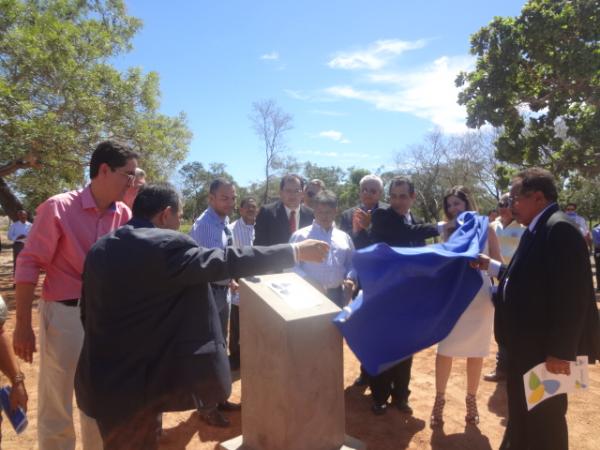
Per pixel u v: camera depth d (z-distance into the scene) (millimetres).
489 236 4008
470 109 15914
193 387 2223
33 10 12984
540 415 2811
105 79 12922
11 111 11109
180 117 16312
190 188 58250
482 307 3871
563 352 2584
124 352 2225
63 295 3023
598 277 11391
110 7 17125
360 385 5051
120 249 2217
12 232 13375
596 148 15617
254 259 2297
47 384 3051
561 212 2818
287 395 2471
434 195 35688
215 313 2416
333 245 4254
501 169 17672
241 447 2750
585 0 13805
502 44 15070
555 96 15914
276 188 45969
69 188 14359
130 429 2209
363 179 4812
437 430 3998
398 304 2992
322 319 2594
